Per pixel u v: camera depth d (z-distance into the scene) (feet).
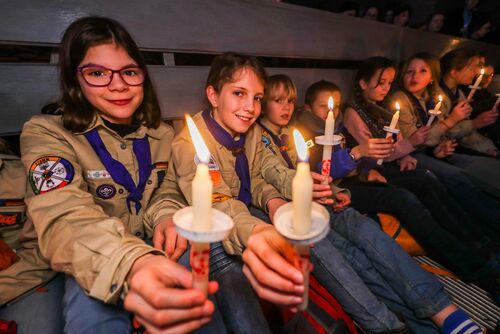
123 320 2.85
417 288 4.55
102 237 2.63
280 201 4.66
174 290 1.81
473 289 5.77
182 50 6.38
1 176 3.66
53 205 3.02
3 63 4.64
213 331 3.10
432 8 16.79
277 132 6.57
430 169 8.22
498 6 19.79
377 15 13.35
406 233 6.10
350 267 4.58
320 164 6.07
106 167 3.86
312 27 8.73
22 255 3.60
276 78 6.29
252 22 7.36
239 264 3.76
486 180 7.45
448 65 10.06
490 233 7.18
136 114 4.35
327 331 3.62
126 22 5.54
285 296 2.04
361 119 7.49
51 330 3.11
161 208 4.03
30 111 4.96
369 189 6.53
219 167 4.69
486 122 9.00
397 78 10.07
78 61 3.60
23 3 4.58
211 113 5.08
